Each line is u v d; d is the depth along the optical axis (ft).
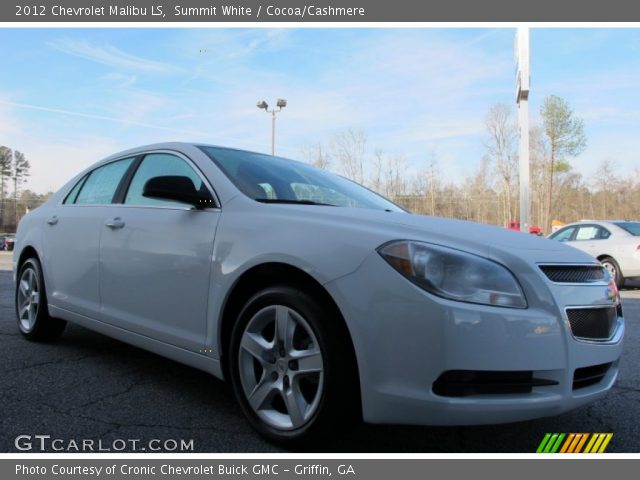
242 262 8.24
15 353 12.80
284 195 10.00
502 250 7.34
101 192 12.57
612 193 181.78
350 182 12.89
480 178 166.61
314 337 7.38
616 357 7.97
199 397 10.03
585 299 7.48
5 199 236.63
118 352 13.16
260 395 8.04
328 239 7.54
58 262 12.84
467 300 6.72
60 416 8.90
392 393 6.75
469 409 6.57
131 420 8.84
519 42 54.03
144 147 12.09
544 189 150.92
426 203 157.79
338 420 7.22
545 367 6.87
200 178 10.05
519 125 54.95
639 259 32.24
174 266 9.46
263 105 81.92
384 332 6.81
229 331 8.74
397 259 6.97
